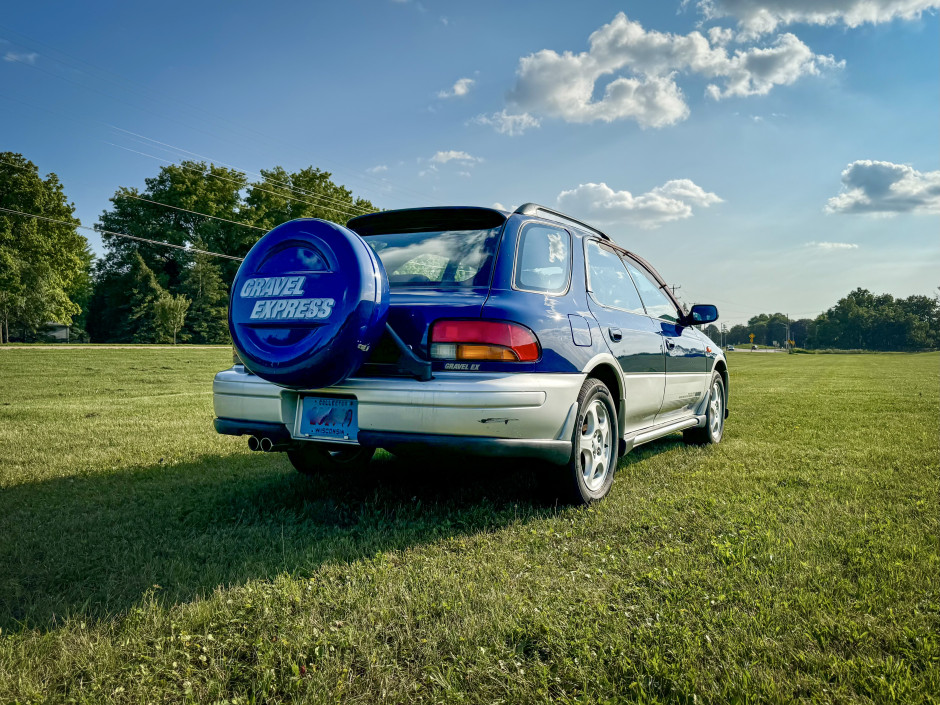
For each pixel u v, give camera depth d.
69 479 4.16
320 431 3.14
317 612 2.10
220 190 63.50
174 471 4.41
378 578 2.38
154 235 62.97
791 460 4.86
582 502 3.45
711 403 5.98
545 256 3.60
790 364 41.38
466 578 2.39
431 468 4.45
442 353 3.00
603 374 3.90
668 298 5.33
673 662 1.76
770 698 1.57
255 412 3.30
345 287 2.89
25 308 53.03
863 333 168.50
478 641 1.88
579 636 1.90
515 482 4.06
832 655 1.76
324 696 1.60
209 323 63.56
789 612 2.04
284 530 3.04
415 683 1.66
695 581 2.33
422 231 3.67
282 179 64.25
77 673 1.73
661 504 3.50
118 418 7.61
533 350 3.08
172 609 2.12
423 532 3.00
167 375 21.34
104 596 2.26
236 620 2.02
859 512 3.29
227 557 2.67
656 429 4.65
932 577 2.35
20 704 1.58
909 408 9.23
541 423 3.07
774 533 2.90
